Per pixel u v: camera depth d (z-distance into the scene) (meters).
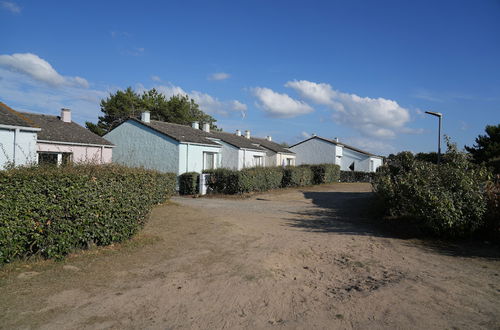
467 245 8.17
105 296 4.53
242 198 18.88
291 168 25.80
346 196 20.22
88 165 7.17
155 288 4.91
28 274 5.02
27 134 13.88
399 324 3.90
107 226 6.54
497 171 15.32
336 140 45.09
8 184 5.07
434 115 15.02
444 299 4.65
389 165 14.68
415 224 10.00
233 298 4.69
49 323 3.72
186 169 22.61
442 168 9.59
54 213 5.56
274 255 6.89
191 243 7.61
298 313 4.24
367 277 5.73
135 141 23.59
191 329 3.77
